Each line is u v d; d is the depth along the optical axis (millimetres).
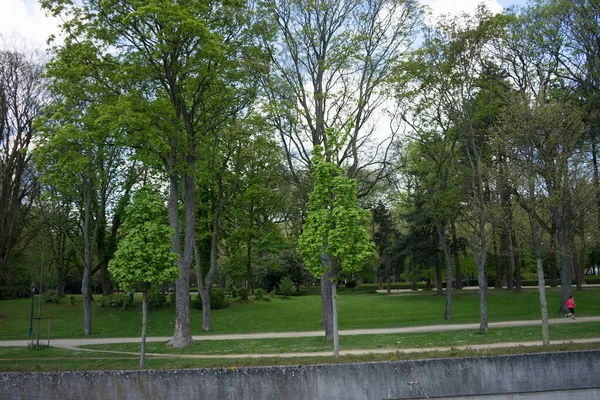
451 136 27812
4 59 35344
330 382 11055
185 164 22016
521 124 17141
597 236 27547
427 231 43562
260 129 27156
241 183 35719
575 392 11531
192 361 16656
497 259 51312
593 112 27156
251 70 23500
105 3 19516
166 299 43375
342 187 15250
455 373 11344
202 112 23844
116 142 20625
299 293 54625
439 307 38469
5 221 37625
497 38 26422
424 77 25469
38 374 11195
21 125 36812
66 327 35469
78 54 21016
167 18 18484
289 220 40094
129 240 15070
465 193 26766
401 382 11172
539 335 20406
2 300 45531
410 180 41844
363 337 23047
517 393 11383
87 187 31266
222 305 40750
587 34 28094
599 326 22875
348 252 14977
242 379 11000
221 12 21875
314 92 24938
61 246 43188
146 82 22062
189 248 23109
